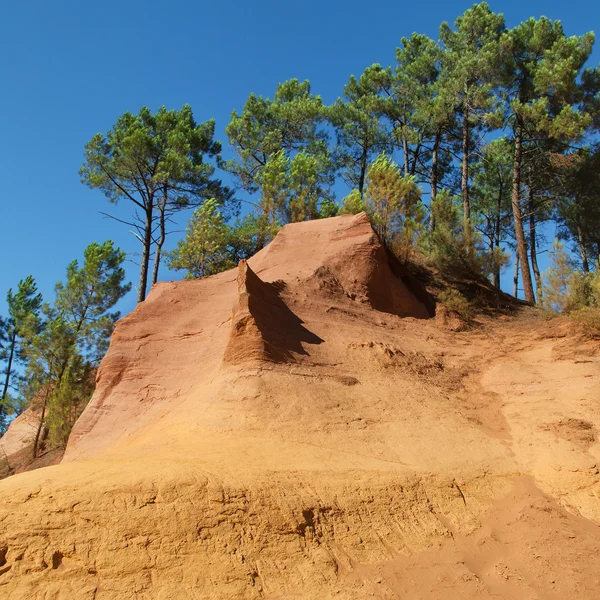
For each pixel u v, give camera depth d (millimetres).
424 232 27672
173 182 31859
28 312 34844
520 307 23422
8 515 7109
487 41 32719
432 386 14375
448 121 33656
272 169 30562
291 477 9172
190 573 7105
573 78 27625
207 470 8703
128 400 15352
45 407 25234
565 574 8711
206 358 15734
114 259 31094
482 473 11031
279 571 7613
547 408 13234
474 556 9055
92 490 7648
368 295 18609
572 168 30047
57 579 6652
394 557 8539
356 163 38281
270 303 15438
